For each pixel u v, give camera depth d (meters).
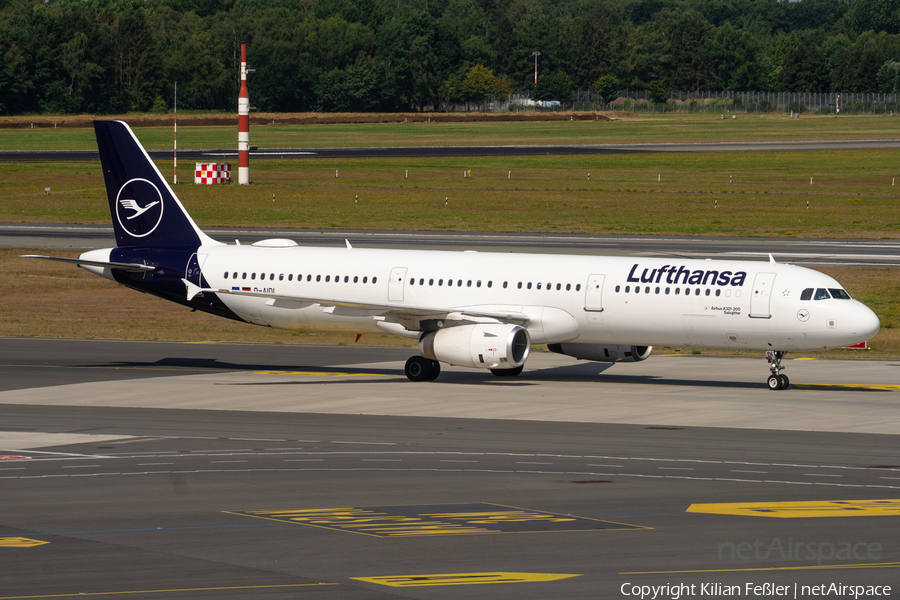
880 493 94.94
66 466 107.12
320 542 77.94
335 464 108.19
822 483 99.00
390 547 76.56
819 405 146.50
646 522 84.06
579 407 145.62
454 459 110.81
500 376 176.62
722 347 163.00
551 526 82.88
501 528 82.12
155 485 98.12
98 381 168.00
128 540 78.44
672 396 155.00
